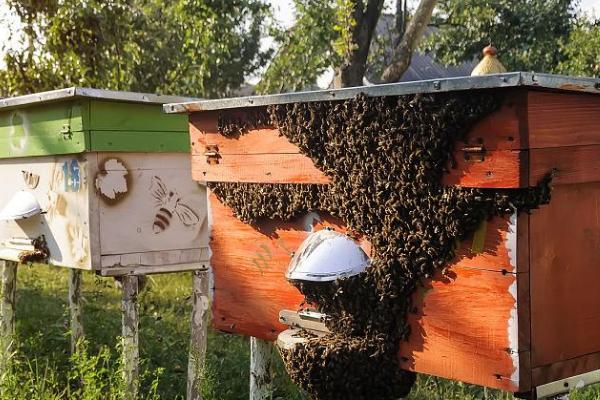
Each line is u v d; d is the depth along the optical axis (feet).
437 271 8.84
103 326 15.39
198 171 10.59
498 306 8.57
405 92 8.70
